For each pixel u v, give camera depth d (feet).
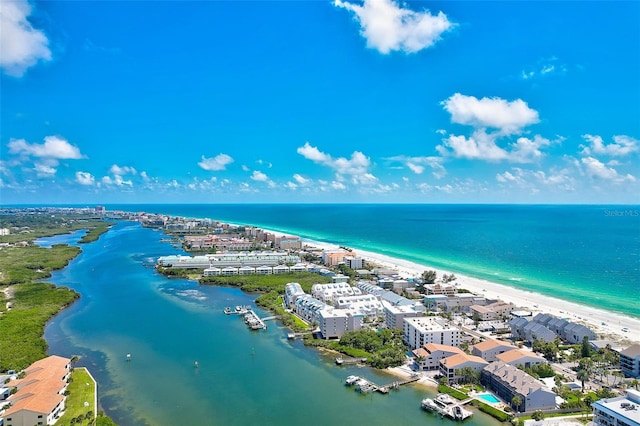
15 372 615.98
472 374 588.09
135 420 502.79
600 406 447.42
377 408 529.86
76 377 608.60
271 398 555.28
